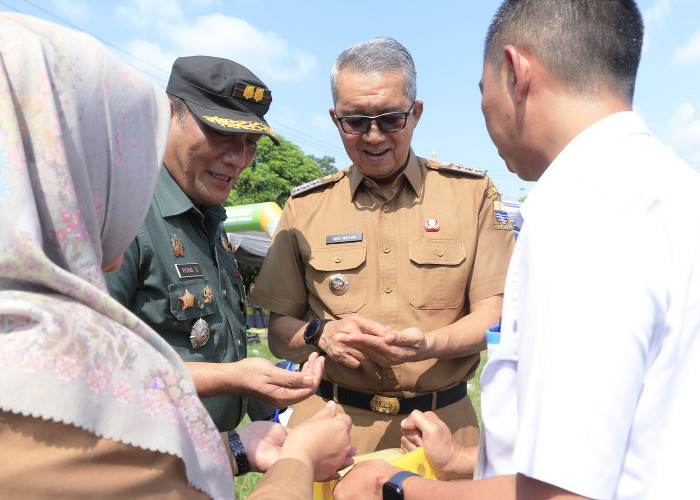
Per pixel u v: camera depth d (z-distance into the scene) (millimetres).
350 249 2355
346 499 1413
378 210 2381
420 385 2230
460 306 2330
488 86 1252
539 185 1069
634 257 901
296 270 2494
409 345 2004
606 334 870
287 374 1696
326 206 2467
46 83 812
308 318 2604
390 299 2309
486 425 1177
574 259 915
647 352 900
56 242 823
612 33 1099
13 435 698
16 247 756
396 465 1554
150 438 791
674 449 935
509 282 1142
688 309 931
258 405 2576
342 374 2285
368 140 2203
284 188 24422
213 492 896
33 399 697
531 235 999
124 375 797
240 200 23547
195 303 1849
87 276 850
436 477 1713
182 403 879
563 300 904
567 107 1125
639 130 1067
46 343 729
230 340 2008
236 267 2238
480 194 2383
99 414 747
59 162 812
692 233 954
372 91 2162
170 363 908
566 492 876
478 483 1089
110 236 1009
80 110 869
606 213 931
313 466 1256
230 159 1973
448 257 2291
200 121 1914
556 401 874
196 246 1949
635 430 932
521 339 985
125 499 758
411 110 2246
